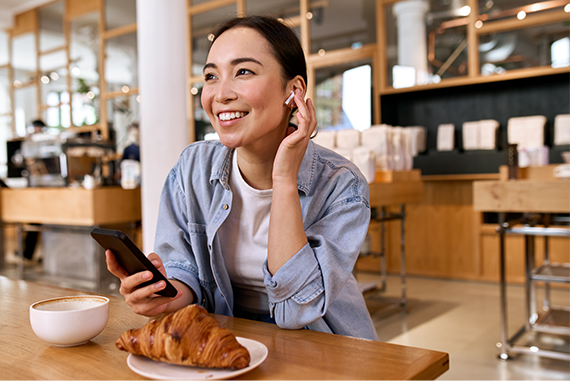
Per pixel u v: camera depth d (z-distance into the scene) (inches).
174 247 40.8
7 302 39.1
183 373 23.2
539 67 162.6
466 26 173.3
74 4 281.3
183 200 41.6
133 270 31.1
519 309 131.0
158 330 24.1
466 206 173.0
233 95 31.3
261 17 33.1
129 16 260.4
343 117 197.3
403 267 131.6
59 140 163.3
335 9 197.0
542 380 84.0
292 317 31.2
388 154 123.2
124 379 23.4
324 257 32.3
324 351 26.7
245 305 42.1
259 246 38.5
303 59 34.6
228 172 38.2
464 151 175.6
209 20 227.6
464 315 126.6
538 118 163.0
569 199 80.9
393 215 131.6
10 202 169.8
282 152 32.2
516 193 85.4
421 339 107.6
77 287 154.2
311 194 36.6
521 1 164.6
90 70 277.4
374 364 24.5
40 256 223.3
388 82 188.2
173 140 115.1
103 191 143.6
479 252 170.7
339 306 38.8
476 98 185.8
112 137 255.0
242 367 23.1
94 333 28.4
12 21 310.0
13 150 241.8
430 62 180.7
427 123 195.9
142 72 116.6
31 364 25.6
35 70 312.2
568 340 105.0
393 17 185.9
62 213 149.8
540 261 159.9
